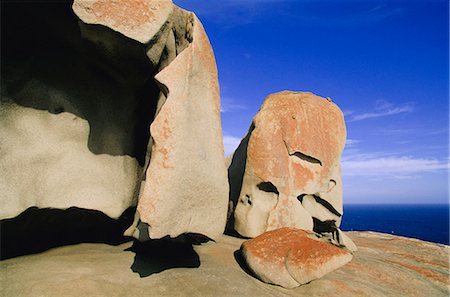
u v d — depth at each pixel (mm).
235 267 5590
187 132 4602
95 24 4227
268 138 8539
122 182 5551
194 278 4574
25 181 4605
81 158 5234
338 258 5363
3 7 4320
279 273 5215
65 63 5098
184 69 4715
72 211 5070
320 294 5109
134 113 5758
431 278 6770
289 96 9445
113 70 5160
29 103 4887
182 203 4434
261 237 6031
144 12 4531
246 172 8461
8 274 3855
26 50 4770
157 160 4301
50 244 5164
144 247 5387
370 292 5453
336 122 9953
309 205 9125
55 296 3521
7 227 4516
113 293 3803
